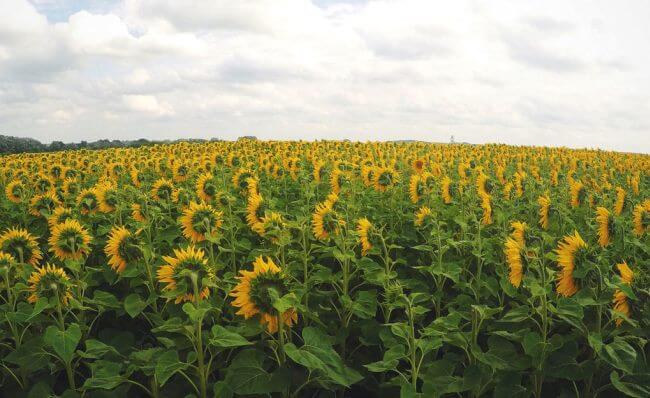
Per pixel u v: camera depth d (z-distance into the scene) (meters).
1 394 4.81
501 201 10.85
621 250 6.67
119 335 5.47
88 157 21.94
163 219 8.75
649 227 7.06
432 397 4.09
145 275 6.31
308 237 7.20
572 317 4.75
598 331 4.69
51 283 4.89
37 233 9.69
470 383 4.25
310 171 16.44
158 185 9.56
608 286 4.31
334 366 4.09
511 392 4.27
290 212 10.59
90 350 4.62
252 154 22.75
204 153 22.83
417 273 7.32
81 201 9.41
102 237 8.91
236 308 5.61
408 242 8.66
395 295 5.35
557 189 13.48
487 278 6.33
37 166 21.02
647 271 6.21
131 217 9.23
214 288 5.64
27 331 5.37
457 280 6.02
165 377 3.98
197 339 4.18
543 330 4.57
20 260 6.05
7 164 20.89
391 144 28.12
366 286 7.08
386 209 10.50
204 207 6.50
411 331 4.45
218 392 3.98
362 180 13.22
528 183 12.84
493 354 4.54
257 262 4.20
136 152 26.41
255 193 9.74
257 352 4.37
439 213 9.83
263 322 4.26
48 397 4.27
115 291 7.24
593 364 4.35
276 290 4.13
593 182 16.08
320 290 6.53
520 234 5.36
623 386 4.04
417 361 4.97
